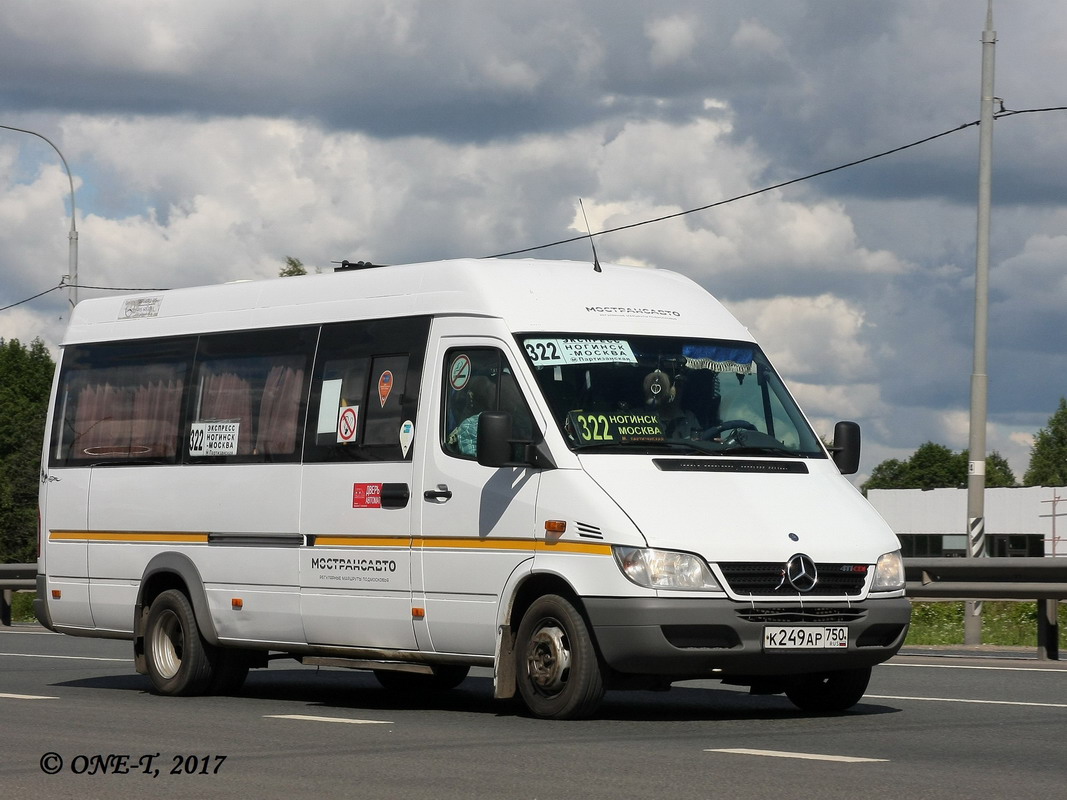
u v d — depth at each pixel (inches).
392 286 602.9
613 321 568.4
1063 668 740.0
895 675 700.0
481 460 524.4
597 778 394.9
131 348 710.5
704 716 542.6
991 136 1160.2
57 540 724.0
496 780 393.7
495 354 555.5
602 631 504.7
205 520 653.9
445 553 557.0
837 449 593.0
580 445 529.0
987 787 376.8
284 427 629.3
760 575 507.5
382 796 372.8
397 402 585.6
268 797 375.2
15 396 5157.5
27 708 596.4
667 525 505.7
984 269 1149.1
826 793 368.2
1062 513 3801.7
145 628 675.4
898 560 534.6
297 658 655.8
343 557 594.9
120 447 702.5
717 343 579.5
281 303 649.0
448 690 689.6
